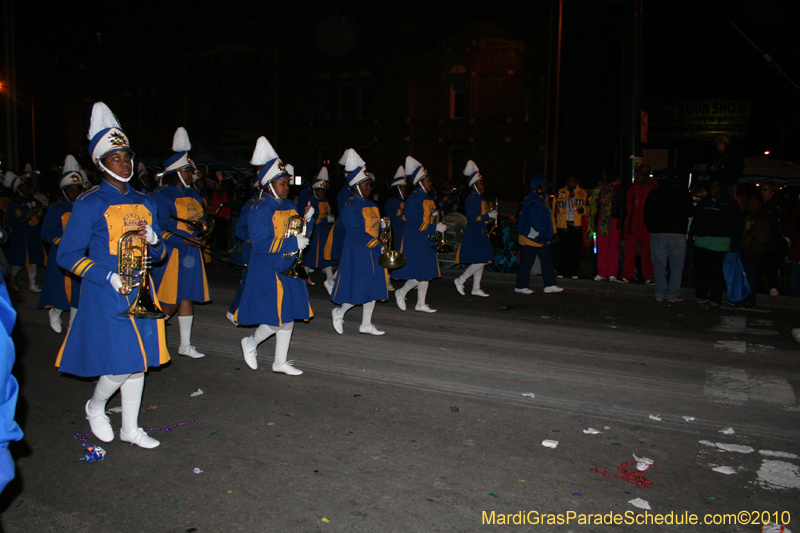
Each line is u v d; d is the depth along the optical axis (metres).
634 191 11.23
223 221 17.14
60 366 3.86
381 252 7.12
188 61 32.47
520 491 3.59
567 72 33.44
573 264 12.48
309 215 5.44
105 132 3.76
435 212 8.61
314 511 3.35
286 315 5.46
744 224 9.55
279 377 5.70
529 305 9.55
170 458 3.98
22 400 5.03
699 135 33.06
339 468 3.86
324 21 29.36
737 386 5.61
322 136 29.78
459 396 5.23
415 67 27.45
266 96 30.59
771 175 15.18
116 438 4.27
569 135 34.47
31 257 9.91
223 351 6.52
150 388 5.36
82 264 3.62
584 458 4.04
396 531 3.16
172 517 3.28
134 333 3.83
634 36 12.72
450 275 12.77
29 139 34.03
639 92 12.78
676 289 9.99
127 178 3.84
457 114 27.36
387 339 7.16
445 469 3.86
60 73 34.81
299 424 4.57
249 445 4.19
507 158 26.28
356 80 28.97
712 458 4.07
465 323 8.12
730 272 9.59
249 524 3.21
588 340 7.30
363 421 4.64
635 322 8.40
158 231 4.07
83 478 3.70
